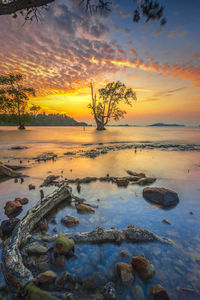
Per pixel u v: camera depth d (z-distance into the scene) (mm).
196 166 10281
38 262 2711
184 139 31906
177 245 3090
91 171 9078
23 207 4684
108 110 61531
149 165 10609
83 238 3236
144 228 3672
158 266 2594
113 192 5938
